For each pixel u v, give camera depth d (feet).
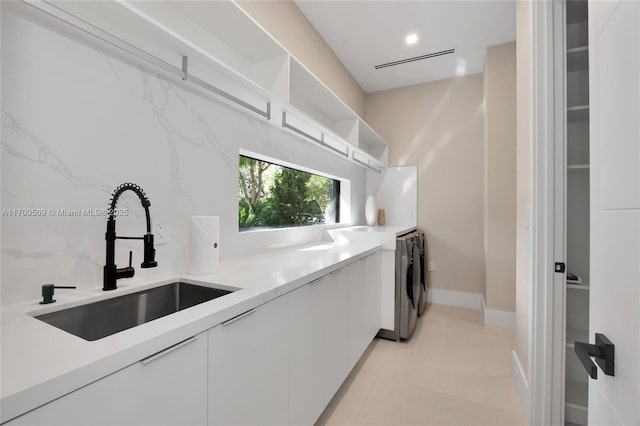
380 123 13.39
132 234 3.96
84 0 2.97
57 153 3.18
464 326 9.67
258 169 7.77
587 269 5.79
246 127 6.11
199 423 2.68
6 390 1.54
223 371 2.97
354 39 9.62
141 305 3.76
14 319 2.56
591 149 2.08
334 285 5.52
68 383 1.76
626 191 1.61
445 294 12.02
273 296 3.69
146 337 2.24
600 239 1.94
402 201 12.90
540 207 4.99
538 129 5.01
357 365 7.18
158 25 3.42
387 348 8.09
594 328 2.01
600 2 1.95
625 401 1.57
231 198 5.75
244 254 6.15
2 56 2.80
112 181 3.71
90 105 3.48
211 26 5.01
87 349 2.04
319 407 4.94
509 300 9.62
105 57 3.63
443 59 10.79
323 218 11.07
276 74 5.91
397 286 8.43
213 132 5.28
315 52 9.09
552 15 4.94
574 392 5.30
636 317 1.48
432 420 5.30
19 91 2.90
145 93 4.11
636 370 1.47
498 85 9.93
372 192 13.43
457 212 11.96
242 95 5.14
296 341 4.27
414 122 12.78
